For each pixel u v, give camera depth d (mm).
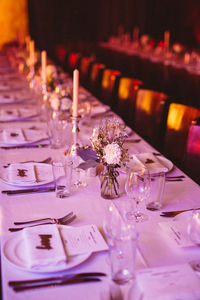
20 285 1309
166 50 8258
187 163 2766
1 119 3201
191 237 1555
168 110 3416
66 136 2797
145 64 7422
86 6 11273
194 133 2713
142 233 1650
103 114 3461
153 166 2268
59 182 1979
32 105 3854
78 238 1552
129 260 1384
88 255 1450
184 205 1907
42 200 1906
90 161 1993
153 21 11219
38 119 3324
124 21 11562
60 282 1324
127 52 8977
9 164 2289
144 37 9305
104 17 11469
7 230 1640
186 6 10266
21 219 1730
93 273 1376
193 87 6125
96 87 5574
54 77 3795
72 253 1453
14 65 6410
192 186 2115
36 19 10914
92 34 11594
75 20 11328
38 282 1324
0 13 10445
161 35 11133
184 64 7039
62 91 3348
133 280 1342
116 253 1382
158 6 10969
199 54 7305
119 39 10594
